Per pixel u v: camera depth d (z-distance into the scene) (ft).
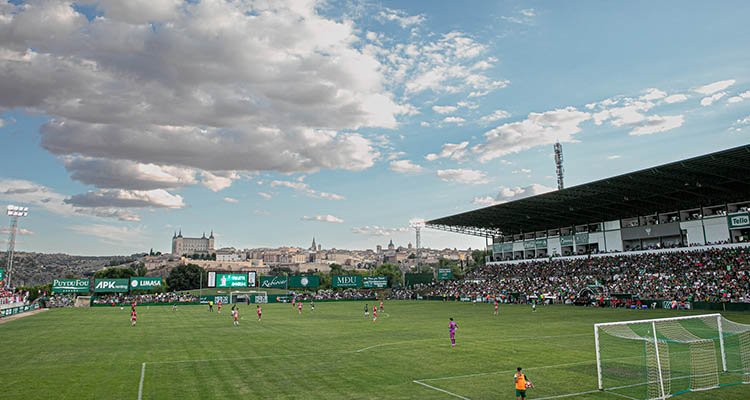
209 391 66.74
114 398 63.00
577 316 182.80
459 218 354.13
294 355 97.71
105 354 100.63
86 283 334.85
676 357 89.61
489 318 184.75
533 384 69.56
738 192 242.58
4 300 224.53
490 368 81.97
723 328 121.60
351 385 69.97
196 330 151.12
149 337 131.64
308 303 344.90
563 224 353.31
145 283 348.38
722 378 71.92
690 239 262.67
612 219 313.94
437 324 164.66
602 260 299.79
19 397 63.77
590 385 68.74
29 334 141.69
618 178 224.12
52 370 82.99
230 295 353.31
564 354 95.66
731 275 213.66
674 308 199.93
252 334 138.10
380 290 444.14
